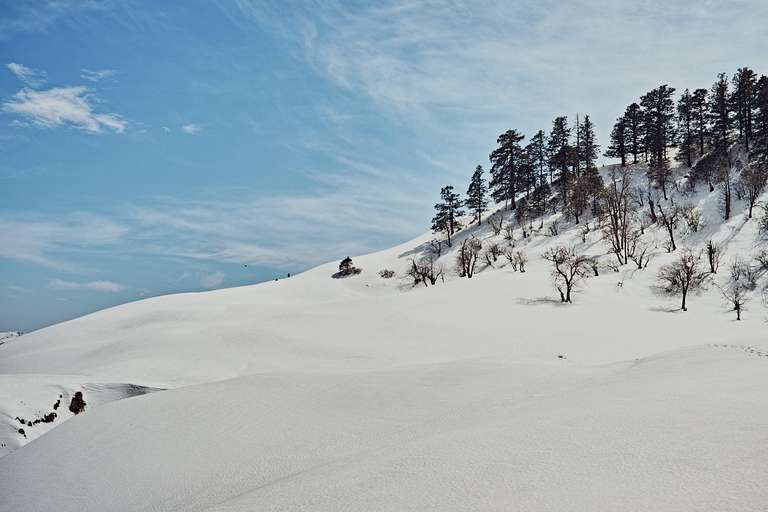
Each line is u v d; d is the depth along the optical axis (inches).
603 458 242.1
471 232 4325.8
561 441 281.7
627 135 3998.5
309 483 295.6
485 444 303.4
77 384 1083.3
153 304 3240.7
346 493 258.2
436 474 263.0
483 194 4500.5
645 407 329.4
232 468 439.2
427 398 625.6
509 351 1381.6
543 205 4005.9
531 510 196.2
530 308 1962.4
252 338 1647.4
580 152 4037.9
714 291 2070.6
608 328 1590.8
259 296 3818.9
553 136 4128.9
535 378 674.8
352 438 490.3
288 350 1530.5
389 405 609.9
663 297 2112.5
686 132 3609.7
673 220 2812.5
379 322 1836.9
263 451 476.7
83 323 2746.1
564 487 214.5
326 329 1774.1
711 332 1486.2
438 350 1466.5
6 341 2726.4
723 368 464.1
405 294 2442.2
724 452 221.6
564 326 1649.9
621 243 2778.1
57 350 1967.3
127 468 478.3
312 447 474.6
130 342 1748.3
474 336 1592.0
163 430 566.6
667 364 557.0
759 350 560.4
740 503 172.4
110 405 705.6
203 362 1435.8
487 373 732.7
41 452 573.0
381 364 1354.6
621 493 197.9
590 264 2630.4
